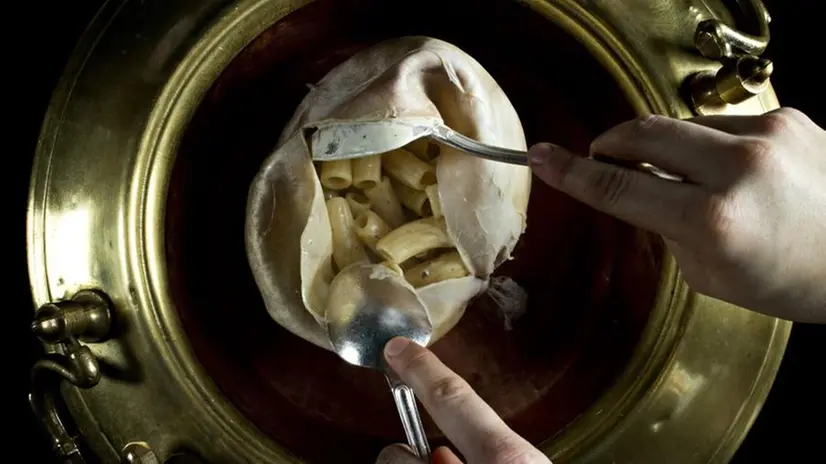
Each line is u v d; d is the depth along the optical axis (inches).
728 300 12.5
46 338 13.2
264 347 15.8
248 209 14.4
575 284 16.6
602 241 16.5
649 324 14.6
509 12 15.4
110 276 13.9
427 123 13.7
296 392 15.7
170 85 14.0
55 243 14.3
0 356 17.4
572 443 14.1
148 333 13.7
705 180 10.9
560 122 16.5
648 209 11.1
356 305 13.7
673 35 15.2
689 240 11.1
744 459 18.5
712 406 14.9
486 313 16.7
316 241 14.1
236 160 15.9
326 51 16.4
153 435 14.1
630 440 14.4
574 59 15.6
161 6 14.4
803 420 18.5
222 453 13.7
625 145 11.3
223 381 14.6
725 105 15.0
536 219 17.0
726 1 15.8
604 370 15.2
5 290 17.5
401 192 15.1
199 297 15.0
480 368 16.4
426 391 11.2
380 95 13.8
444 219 14.5
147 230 13.8
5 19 17.8
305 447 14.5
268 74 15.9
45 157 14.5
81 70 14.6
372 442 15.3
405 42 14.9
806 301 12.3
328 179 14.4
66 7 17.9
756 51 14.9
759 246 11.1
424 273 14.6
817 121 18.6
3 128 17.7
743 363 15.1
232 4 14.2
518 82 16.7
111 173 14.0
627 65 14.7
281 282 14.5
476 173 14.0
